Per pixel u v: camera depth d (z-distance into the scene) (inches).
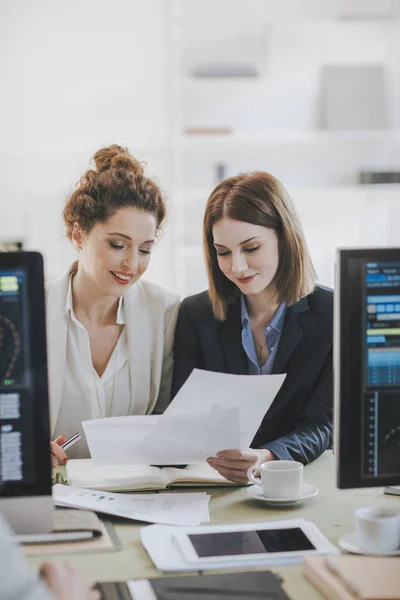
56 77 189.9
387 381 59.1
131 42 191.0
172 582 50.8
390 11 195.9
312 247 200.4
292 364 80.1
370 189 194.4
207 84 193.6
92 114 191.6
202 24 191.6
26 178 190.5
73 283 82.9
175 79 189.5
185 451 69.7
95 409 82.3
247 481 69.9
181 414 69.0
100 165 79.6
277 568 53.9
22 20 188.1
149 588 50.0
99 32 190.2
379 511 57.7
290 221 78.3
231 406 68.8
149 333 84.0
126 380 83.4
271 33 192.2
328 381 79.9
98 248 78.5
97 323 82.7
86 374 82.1
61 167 191.2
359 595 47.2
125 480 70.0
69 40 189.6
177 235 193.5
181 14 190.7
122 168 78.6
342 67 195.3
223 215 77.4
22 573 39.4
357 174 200.2
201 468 75.2
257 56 193.3
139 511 63.9
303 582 51.8
